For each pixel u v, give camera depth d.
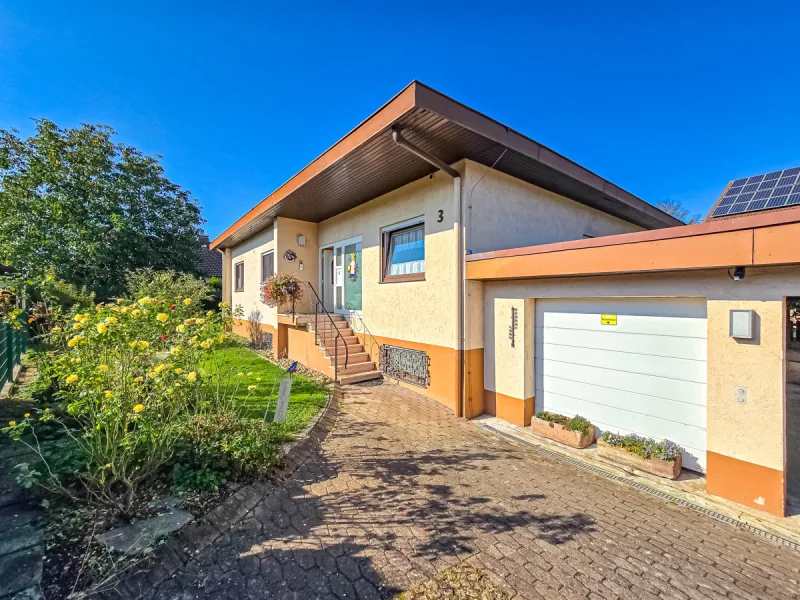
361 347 8.49
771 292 3.22
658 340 4.29
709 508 3.38
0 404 4.64
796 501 3.48
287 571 2.38
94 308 4.61
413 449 4.59
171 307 4.75
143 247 17.58
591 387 4.94
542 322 5.52
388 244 7.91
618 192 8.25
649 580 2.42
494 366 5.96
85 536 2.46
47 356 4.68
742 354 3.41
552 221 7.68
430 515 3.13
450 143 5.36
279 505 3.19
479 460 4.34
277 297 9.16
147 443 3.12
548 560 2.59
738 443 3.45
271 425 4.32
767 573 2.53
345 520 3.01
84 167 16.53
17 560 2.17
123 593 2.08
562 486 3.77
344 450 4.46
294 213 9.51
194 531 2.66
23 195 15.63
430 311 6.65
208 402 4.32
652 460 4.03
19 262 14.95
